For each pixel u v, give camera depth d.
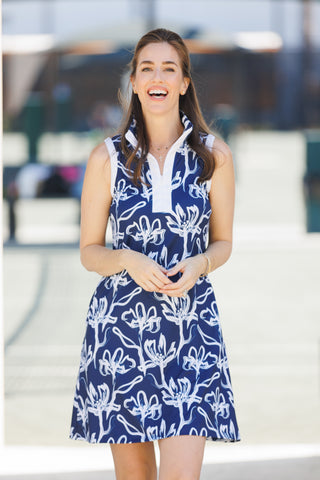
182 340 4.00
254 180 30.62
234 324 10.89
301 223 21.30
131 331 3.99
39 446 6.41
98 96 32.34
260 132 33.69
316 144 24.20
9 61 32.22
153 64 4.12
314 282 13.97
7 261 16.36
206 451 6.24
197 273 3.96
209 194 4.28
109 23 31.44
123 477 4.11
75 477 5.69
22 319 11.30
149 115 4.18
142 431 3.90
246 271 15.09
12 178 26.98
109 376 3.98
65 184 26.88
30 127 31.67
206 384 3.95
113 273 4.07
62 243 18.73
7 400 7.83
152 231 4.05
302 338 10.08
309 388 8.14
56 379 8.56
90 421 4.02
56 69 32.34
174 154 4.14
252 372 8.72
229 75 32.84
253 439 6.62
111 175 4.15
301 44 32.69
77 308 12.02
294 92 33.56
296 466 5.87
